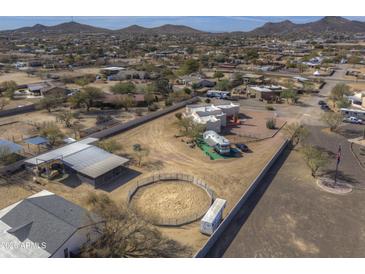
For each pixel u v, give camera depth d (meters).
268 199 34.44
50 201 27.98
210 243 26.52
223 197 35.09
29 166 39.53
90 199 32.62
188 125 54.06
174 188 36.91
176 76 110.19
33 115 64.69
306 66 138.62
